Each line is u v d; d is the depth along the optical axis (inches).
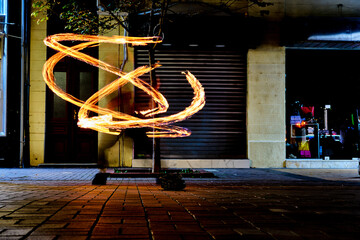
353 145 610.2
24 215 172.1
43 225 150.8
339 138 609.6
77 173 487.2
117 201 225.5
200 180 420.8
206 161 576.1
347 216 178.2
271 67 591.5
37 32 578.9
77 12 462.9
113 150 573.6
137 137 574.9
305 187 343.0
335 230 146.4
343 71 608.1
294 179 434.3
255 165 585.9
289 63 606.2
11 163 561.9
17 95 567.5
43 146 574.9
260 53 589.9
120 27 574.2
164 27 549.0
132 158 572.4
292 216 177.6
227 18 562.6
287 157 602.5
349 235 137.8
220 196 262.2
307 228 150.2
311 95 607.2
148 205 209.5
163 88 576.7
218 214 182.2
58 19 579.5
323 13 595.5
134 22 539.8
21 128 564.4
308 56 607.2
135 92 575.8
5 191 277.6
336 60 607.8
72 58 587.2
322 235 137.6
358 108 608.7
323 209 200.2
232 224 157.8
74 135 588.4
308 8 595.2
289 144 605.0
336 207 207.8
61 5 577.9
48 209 189.2
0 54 563.5
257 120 587.8
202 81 581.3
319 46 591.8
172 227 150.6
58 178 426.3
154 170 462.9
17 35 569.9
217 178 443.5
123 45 576.1
